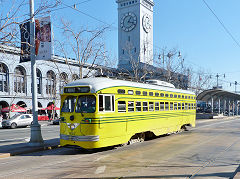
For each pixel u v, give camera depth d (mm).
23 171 7945
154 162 8992
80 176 7293
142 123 13102
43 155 10695
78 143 10234
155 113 14461
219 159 9500
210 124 28438
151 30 89250
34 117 12562
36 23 12438
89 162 9109
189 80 43406
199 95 39094
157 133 14648
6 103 41469
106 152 10984
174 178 7016
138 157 9867
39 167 8453
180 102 18094
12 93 40219
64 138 10719
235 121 35188
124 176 7254
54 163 9055
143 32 84812
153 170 7887
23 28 11977
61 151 11672
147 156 10047
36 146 12211
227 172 7613
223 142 13859
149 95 13945
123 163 8875
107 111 10719
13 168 8352
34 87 12617
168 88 16469
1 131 24625
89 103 10438
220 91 36812
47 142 13781
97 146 10141
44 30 12320
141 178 7039
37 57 12555
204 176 7191
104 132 10492
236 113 55906
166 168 8117
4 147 12141
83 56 19422
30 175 7461
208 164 8688
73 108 10719
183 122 18562
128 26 84188
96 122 10172
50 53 12117
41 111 46156
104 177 7176
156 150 11375
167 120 15922
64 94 11109
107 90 10797
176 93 17438
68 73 44812
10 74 39906
